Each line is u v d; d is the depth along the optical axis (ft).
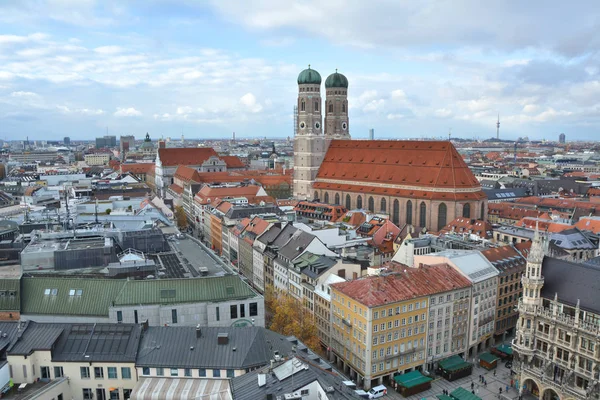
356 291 386.73
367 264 495.82
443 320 406.41
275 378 238.27
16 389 255.29
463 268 430.61
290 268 490.49
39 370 266.98
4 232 492.13
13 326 282.56
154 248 450.30
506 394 376.27
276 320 397.39
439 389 382.22
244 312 338.13
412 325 388.98
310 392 228.02
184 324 328.49
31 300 326.44
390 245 609.01
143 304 325.01
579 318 343.05
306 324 398.62
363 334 372.38
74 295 328.08
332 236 586.45
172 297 331.16
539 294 368.68
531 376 365.40
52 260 387.14
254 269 593.01
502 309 461.78
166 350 270.67
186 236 513.04
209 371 261.44
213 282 342.85
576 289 353.51
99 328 280.92
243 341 275.59
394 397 371.97
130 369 265.75
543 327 364.58
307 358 273.13
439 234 638.12
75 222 549.13
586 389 332.39
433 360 405.80
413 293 388.57
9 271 377.91
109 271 368.68
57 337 273.33
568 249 543.39
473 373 408.05
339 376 258.16
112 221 556.92
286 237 548.72
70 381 267.59
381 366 377.71
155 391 250.16
